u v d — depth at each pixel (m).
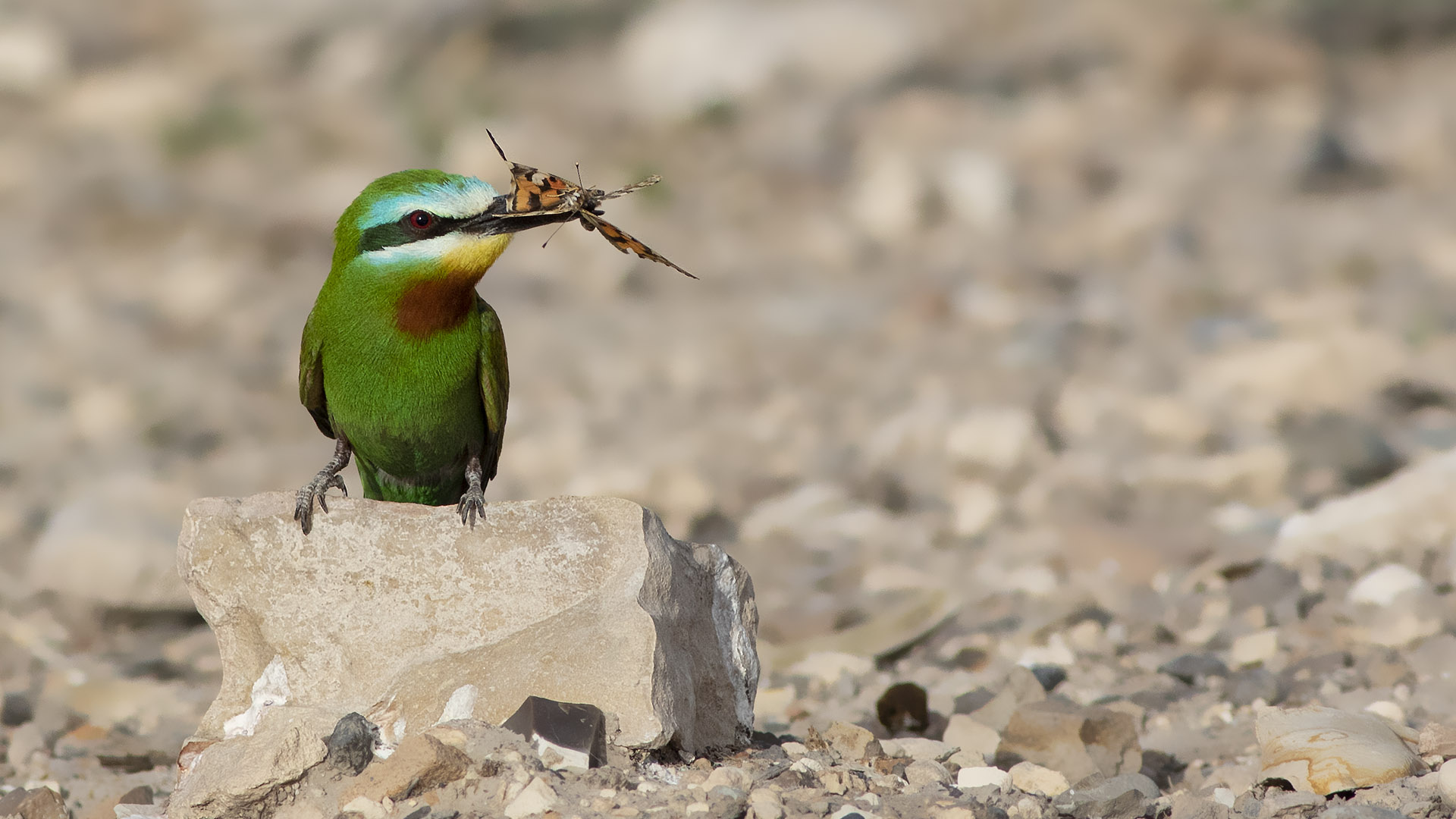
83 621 11.23
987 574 11.70
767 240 25.23
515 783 5.56
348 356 7.27
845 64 31.94
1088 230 24.67
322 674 6.27
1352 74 31.69
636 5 34.03
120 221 25.34
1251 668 8.90
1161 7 33.59
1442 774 5.82
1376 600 9.52
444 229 7.00
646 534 6.40
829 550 12.91
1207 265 22.38
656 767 5.97
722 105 30.78
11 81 30.84
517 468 15.52
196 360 19.91
